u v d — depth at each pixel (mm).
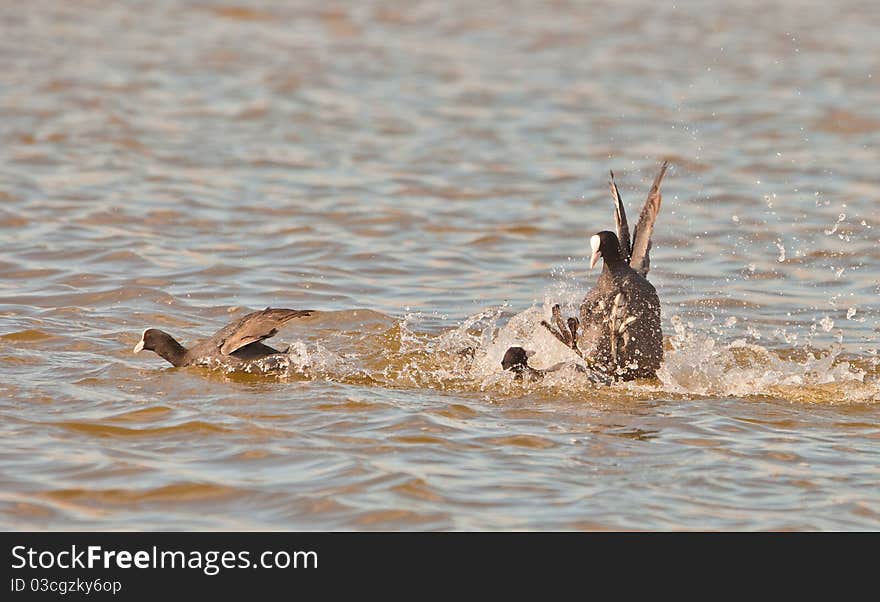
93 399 28375
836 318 38781
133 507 22375
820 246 47938
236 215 50719
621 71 89688
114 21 101875
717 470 24672
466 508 22500
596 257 32625
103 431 26109
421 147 65688
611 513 22312
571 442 26344
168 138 65062
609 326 32188
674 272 44625
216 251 45219
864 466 25016
